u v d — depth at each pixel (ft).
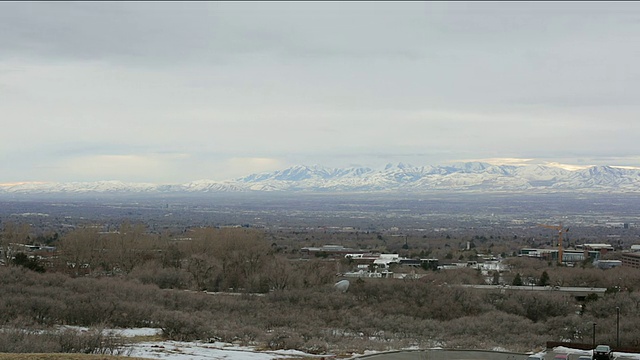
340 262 564.30
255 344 232.32
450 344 245.65
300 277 395.14
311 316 304.91
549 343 242.99
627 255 650.43
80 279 350.02
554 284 435.94
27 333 200.95
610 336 267.59
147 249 496.64
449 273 453.99
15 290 297.74
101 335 196.54
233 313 304.91
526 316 331.77
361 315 311.68
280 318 292.20
